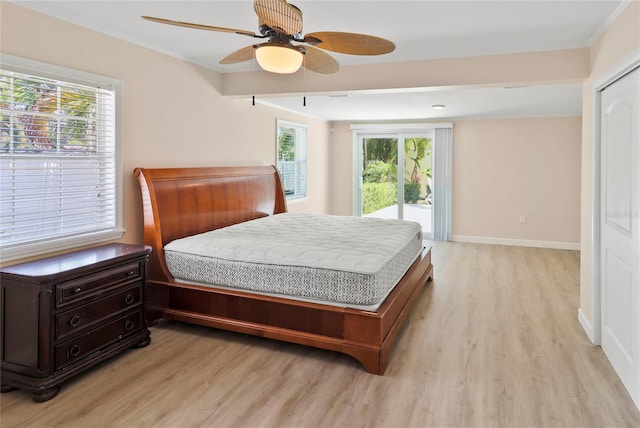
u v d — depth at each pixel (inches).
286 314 116.5
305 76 167.9
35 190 111.3
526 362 110.0
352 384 99.3
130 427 82.3
